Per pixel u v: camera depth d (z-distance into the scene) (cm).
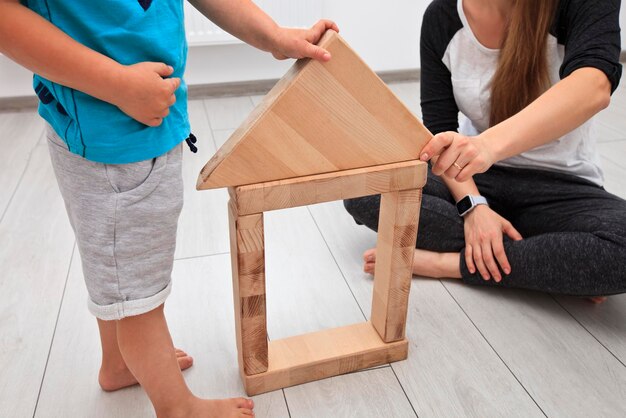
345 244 139
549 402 95
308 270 129
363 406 95
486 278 116
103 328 92
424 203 121
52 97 73
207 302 119
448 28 117
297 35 82
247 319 90
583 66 97
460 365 102
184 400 88
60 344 108
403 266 95
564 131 96
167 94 71
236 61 235
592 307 116
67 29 68
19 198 158
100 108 71
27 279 125
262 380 96
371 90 79
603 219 107
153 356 85
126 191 76
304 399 96
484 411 93
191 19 217
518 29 105
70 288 123
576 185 120
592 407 94
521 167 125
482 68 117
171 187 80
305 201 83
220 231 144
